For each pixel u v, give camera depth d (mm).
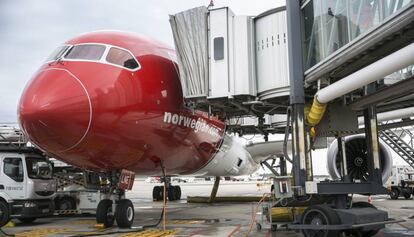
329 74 9344
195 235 10000
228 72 11258
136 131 10320
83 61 10016
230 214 15562
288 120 10500
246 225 11938
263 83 11227
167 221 13109
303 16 10023
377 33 6707
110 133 9797
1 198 12484
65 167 17312
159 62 11336
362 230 8656
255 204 20172
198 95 11414
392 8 6531
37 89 9273
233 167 18219
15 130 15531
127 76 10203
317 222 8547
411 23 6594
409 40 7461
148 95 10492
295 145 9375
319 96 8844
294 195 9125
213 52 11406
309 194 9195
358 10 7605
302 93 9453
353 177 13273
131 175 11742
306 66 9836
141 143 10719
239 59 11305
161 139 11242
